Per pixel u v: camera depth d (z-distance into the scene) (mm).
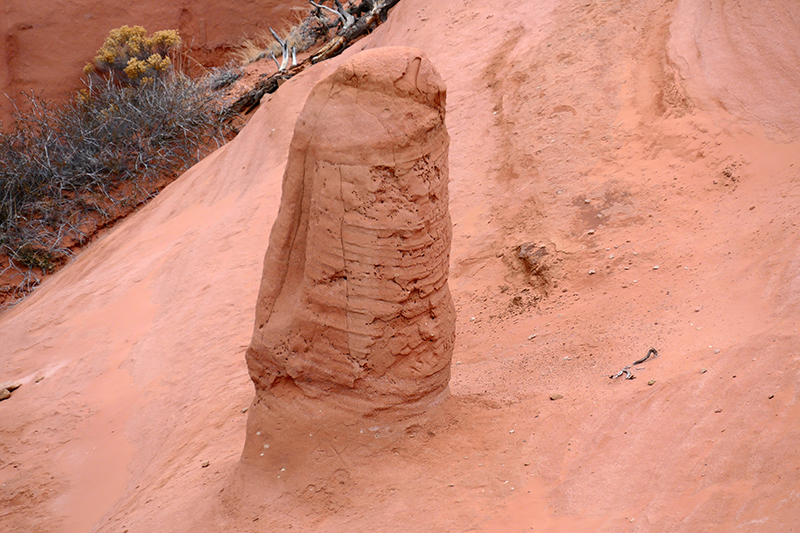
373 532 4008
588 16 10734
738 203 7004
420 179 4406
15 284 15773
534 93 10031
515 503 3910
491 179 9414
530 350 6250
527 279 7625
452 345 5016
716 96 8258
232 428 6707
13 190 16969
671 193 7625
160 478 6250
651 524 3291
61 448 8445
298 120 4488
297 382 4730
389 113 4285
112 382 9531
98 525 6066
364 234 4344
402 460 4617
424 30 13523
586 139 8852
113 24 21062
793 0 8617
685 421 4059
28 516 7246
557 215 8070
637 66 9453
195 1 21938
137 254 13312
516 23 11922
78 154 17891
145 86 19297
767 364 4289
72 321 11680
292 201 4543
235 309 9797
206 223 12844
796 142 7309
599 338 5926
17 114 19312
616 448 4055
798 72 7883
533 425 4711
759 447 3537
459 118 10867
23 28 20062
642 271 6793
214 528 4570
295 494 4555
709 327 5324
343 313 4508
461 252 8547
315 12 20062
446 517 3945
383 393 4660
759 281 5613
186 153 18484
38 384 10109
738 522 3080
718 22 9047
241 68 20859
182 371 8977
